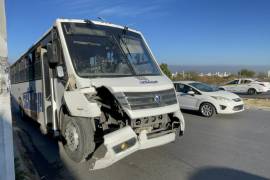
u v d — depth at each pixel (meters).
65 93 5.15
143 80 5.23
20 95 11.49
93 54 5.44
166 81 5.62
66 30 5.49
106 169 5.16
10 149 3.12
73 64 5.10
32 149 6.49
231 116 11.37
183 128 5.48
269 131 8.45
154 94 4.95
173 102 5.36
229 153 6.16
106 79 4.98
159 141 5.04
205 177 4.79
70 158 5.34
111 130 4.71
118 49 5.89
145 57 6.25
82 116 4.75
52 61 5.40
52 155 6.02
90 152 4.79
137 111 4.57
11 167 3.13
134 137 4.57
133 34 6.56
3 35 3.03
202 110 11.35
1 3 2.99
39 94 7.72
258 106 14.27
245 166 5.35
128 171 5.06
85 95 4.71
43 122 7.31
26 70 9.86
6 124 3.07
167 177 4.79
